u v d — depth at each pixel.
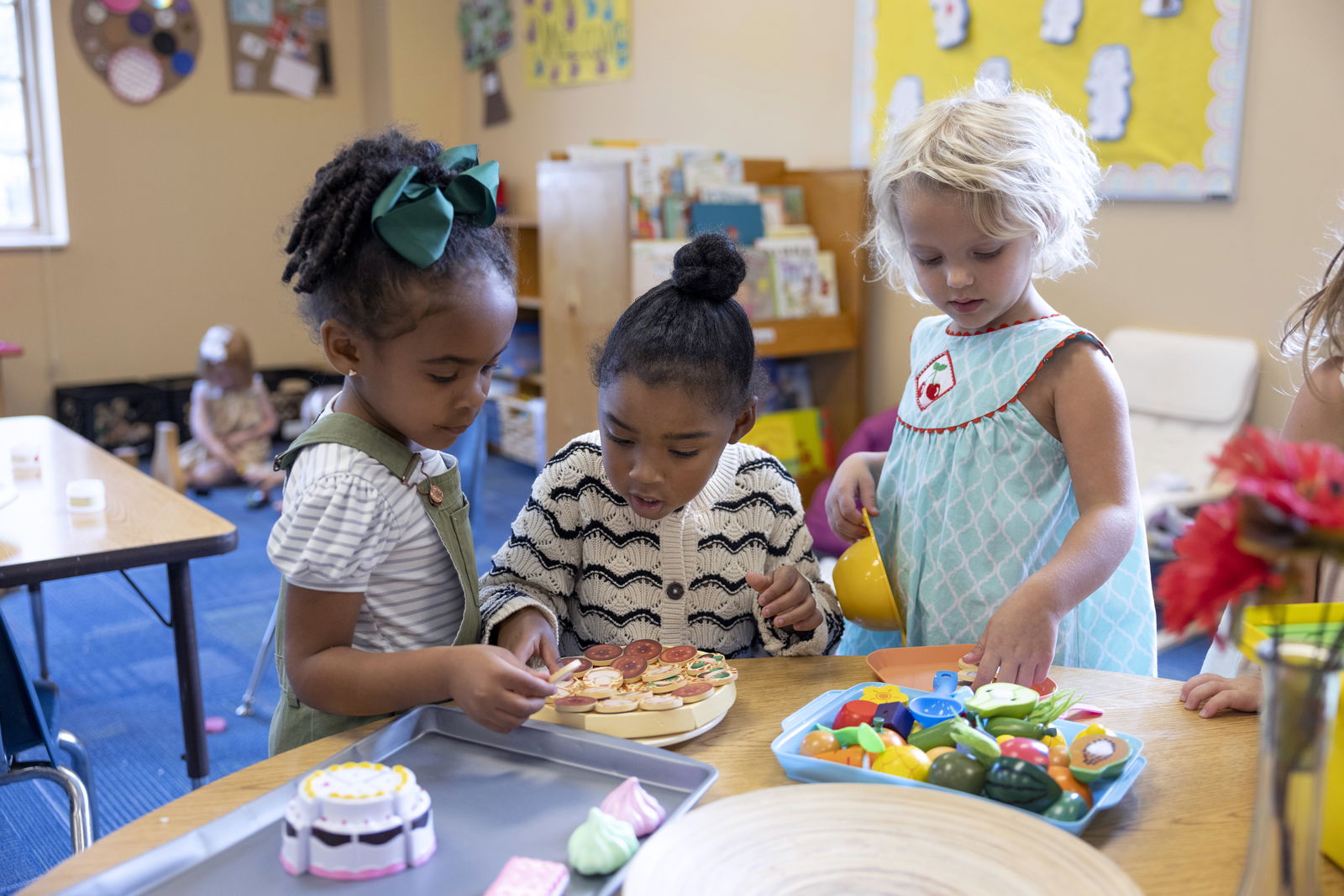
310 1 5.38
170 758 2.20
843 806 0.71
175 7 5.02
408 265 0.87
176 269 5.21
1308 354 1.13
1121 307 2.83
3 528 1.63
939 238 1.12
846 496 1.33
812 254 3.29
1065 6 2.80
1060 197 1.13
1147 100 2.68
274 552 0.93
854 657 1.10
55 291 4.92
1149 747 0.88
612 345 1.02
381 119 5.45
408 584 1.00
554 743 0.85
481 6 5.18
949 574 1.23
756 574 1.12
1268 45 2.45
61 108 4.81
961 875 0.65
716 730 0.92
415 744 0.88
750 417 1.12
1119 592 1.25
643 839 0.74
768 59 3.71
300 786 0.74
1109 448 1.13
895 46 3.24
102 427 4.69
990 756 0.77
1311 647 0.61
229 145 5.26
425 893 0.68
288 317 5.53
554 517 1.15
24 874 1.78
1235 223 2.57
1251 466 0.55
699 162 3.28
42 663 2.52
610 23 4.39
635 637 1.15
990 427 1.20
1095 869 0.63
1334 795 0.72
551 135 4.88
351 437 0.96
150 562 1.56
